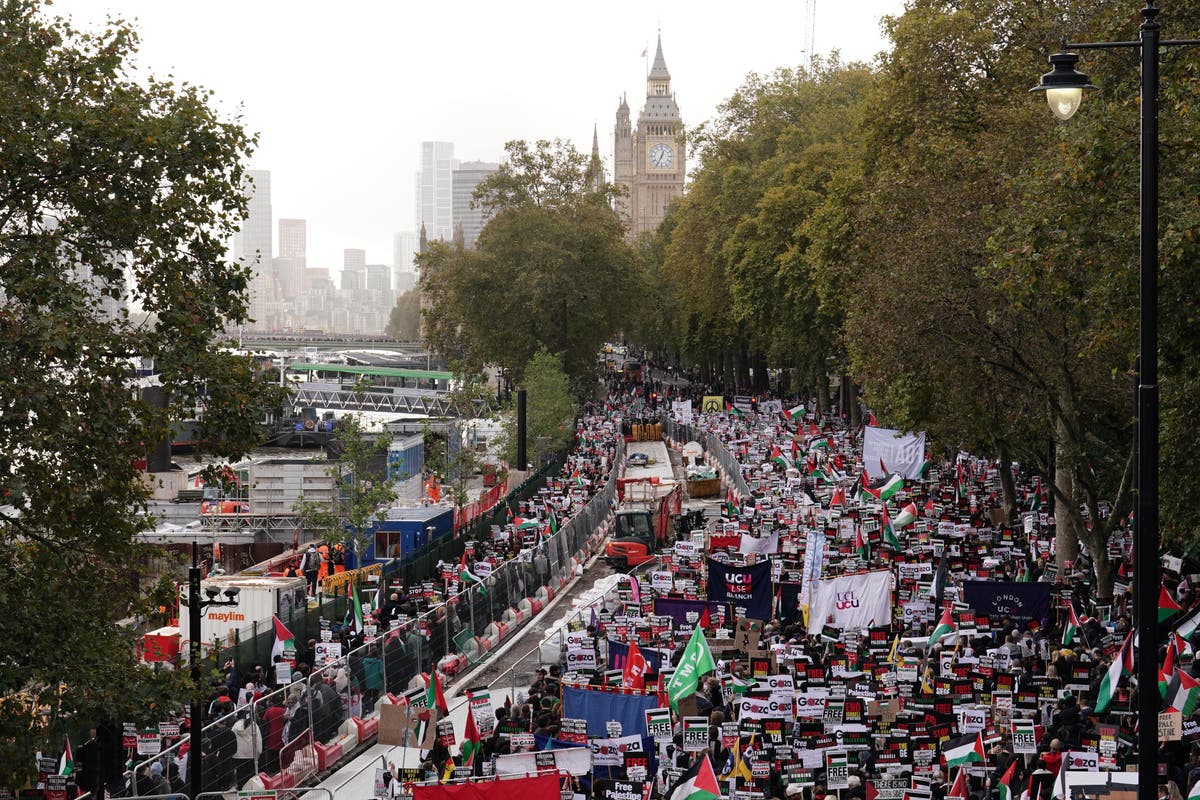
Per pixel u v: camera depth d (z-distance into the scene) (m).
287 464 68.12
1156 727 16.75
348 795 30.36
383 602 50.03
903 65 61.84
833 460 71.00
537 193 131.00
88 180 24.47
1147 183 17.50
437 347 139.62
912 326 42.03
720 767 24.86
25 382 21.53
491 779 22.30
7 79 23.67
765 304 100.75
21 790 24.33
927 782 23.14
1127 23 31.89
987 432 46.50
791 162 110.81
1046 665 32.16
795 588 39.59
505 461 100.12
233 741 29.42
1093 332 33.88
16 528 23.97
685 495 84.62
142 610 25.52
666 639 35.62
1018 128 44.28
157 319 25.19
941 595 39.38
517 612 50.50
